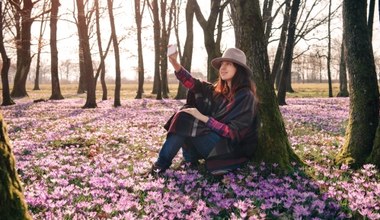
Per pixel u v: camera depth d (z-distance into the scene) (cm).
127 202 401
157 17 3381
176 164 600
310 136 1023
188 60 3259
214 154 512
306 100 3247
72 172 571
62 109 2164
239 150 522
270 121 583
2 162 239
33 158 668
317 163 651
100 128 1187
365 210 385
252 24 594
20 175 547
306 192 452
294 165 588
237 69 512
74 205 408
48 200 398
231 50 506
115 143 888
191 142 536
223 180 498
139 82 3681
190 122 508
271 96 597
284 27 2409
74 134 1025
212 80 1362
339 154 635
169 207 405
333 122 1427
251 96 502
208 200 430
